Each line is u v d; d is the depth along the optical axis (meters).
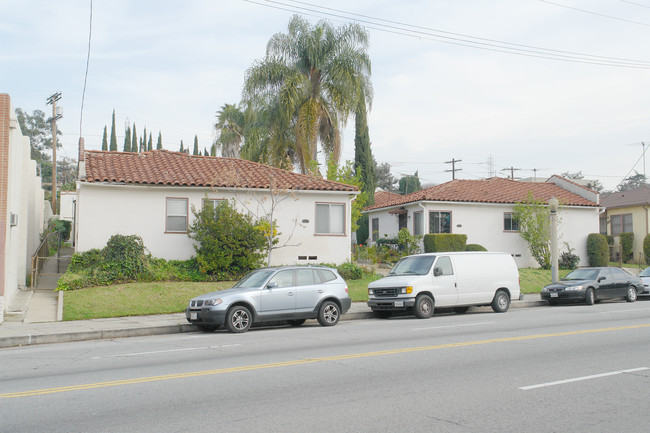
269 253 22.34
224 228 22.34
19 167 19.77
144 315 17.50
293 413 6.56
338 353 10.70
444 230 31.30
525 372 8.81
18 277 21.28
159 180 22.92
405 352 10.70
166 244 23.11
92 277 20.36
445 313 19.41
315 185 25.25
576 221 33.50
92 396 7.44
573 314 17.92
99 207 22.45
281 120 33.41
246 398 7.29
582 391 7.58
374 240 38.38
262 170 26.69
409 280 17.42
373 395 7.41
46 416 6.50
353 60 33.47
